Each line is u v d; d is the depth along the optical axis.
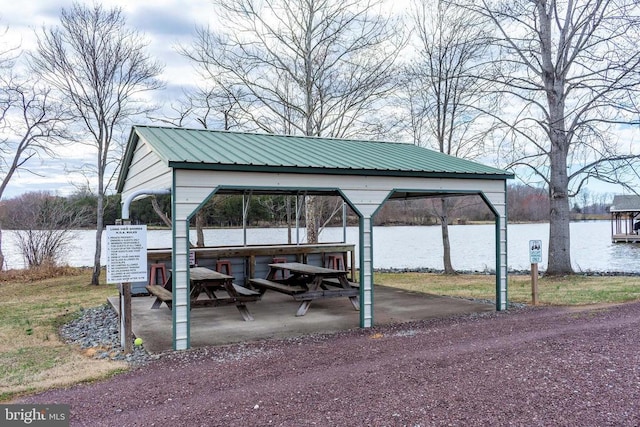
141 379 4.46
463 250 25.64
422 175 7.16
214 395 3.95
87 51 13.15
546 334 5.75
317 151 7.74
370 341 5.75
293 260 10.98
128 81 13.88
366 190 6.84
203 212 15.29
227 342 5.89
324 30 15.49
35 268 15.98
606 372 4.25
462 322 6.89
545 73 12.90
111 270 5.36
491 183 7.86
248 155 6.45
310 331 6.47
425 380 4.16
